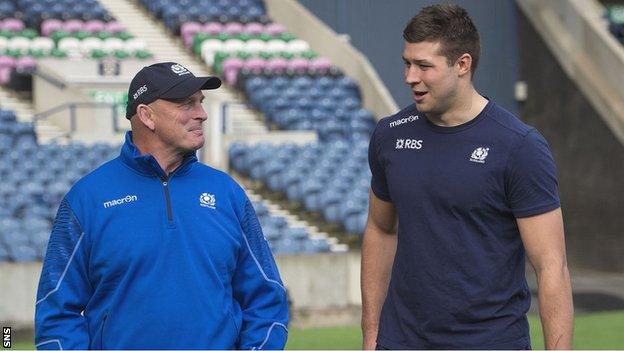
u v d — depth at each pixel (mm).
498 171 5383
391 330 5637
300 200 22891
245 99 29609
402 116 5691
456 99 5445
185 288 5207
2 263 15617
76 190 5320
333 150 25047
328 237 21672
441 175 5438
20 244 17984
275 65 30656
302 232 20312
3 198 20375
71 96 26891
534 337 14930
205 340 5211
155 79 5277
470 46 5422
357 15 31781
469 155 5418
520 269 5570
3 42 30984
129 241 5195
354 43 31734
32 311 15734
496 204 5422
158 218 5238
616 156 25703
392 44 31391
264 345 5402
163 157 5352
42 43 31359
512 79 29703
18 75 28406
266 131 27906
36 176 22234
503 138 5402
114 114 26250
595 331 16109
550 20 28859
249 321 5453
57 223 5316
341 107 28562
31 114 27438
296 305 17531
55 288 5242
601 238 25141
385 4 31484
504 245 5484
